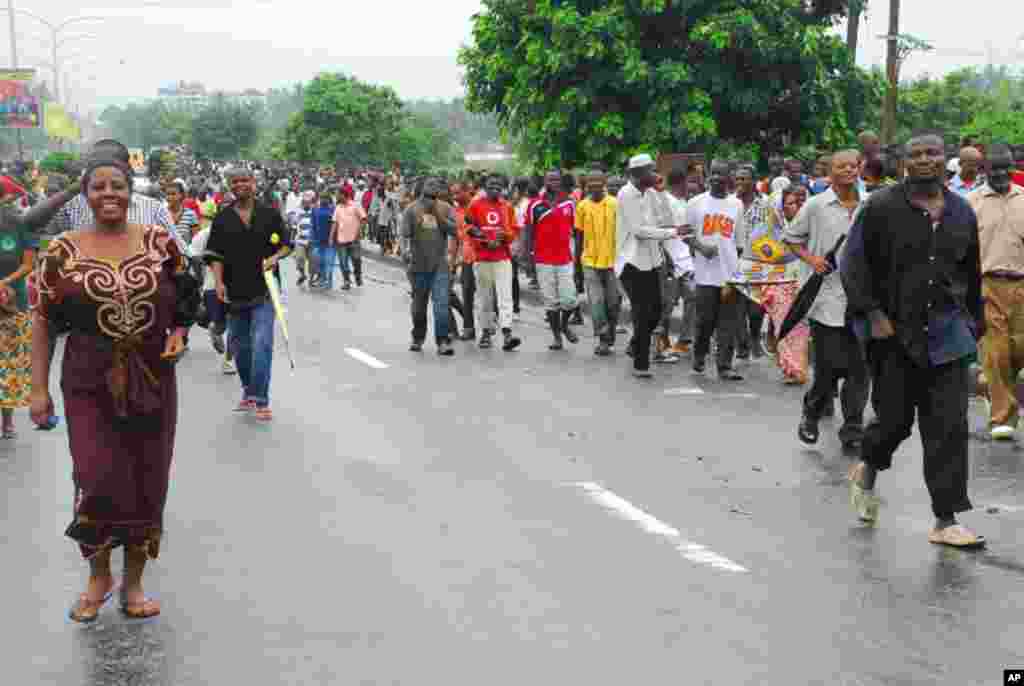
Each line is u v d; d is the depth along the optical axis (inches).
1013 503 354.3
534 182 855.7
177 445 431.5
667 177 618.8
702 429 459.2
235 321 487.5
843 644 245.4
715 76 1047.0
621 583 283.0
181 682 229.6
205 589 280.8
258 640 249.6
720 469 395.5
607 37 1031.6
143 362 258.1
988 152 436.5
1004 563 297.9
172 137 6884.8
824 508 349.1
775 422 474.0
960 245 310.2
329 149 3422.7
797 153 1093.8
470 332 732.7
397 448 425.7
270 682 228.8
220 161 5142.7
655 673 230.8
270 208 480.7
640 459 409.7
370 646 245.6
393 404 511.2
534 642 246.8
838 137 1113.4
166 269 261.4
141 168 2844.5
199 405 510.0
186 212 676.7
